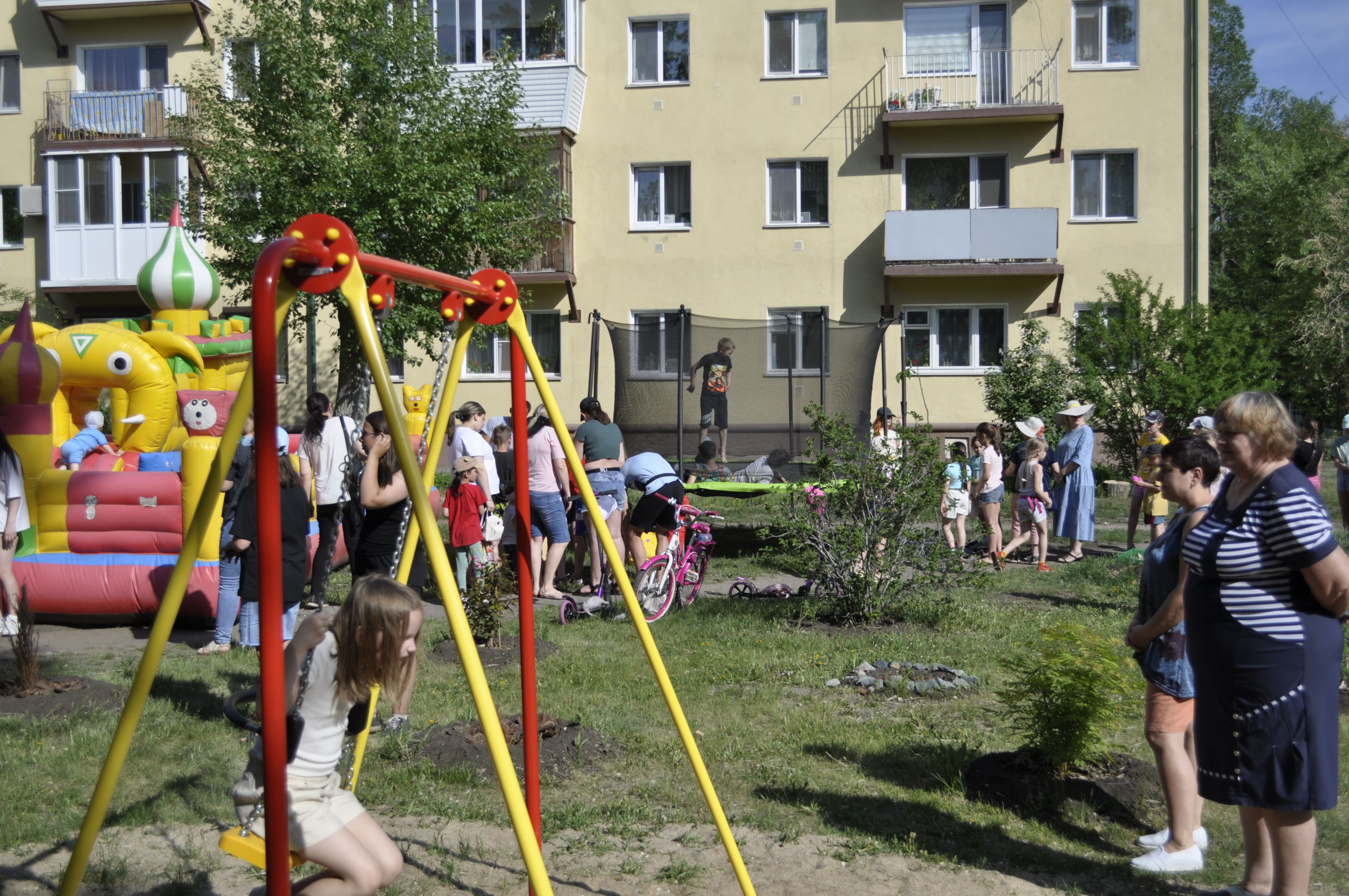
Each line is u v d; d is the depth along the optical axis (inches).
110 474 350.3
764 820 184.9
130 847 171.0
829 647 315.6
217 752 214.2
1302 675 134.6
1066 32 887.1
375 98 727.1
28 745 213.5
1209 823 188.9
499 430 430.3
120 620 346.0
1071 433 493.4
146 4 951.0
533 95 907.4
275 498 100.5
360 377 748.0
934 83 898.7
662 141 924.6
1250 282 1371.8
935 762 213.8
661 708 253.3
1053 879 164.9
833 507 354.0
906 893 159.6
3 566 322.3
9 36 995.9
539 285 932.6
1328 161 1312.7
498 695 259.6
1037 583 441.1
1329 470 1053.2
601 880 162.4
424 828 180.7
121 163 973.2
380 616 119.4
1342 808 195.2
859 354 581.9
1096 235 887.1
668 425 583.8
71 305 1005.2
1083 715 190.9
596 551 400.8
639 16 923.4
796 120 911.0
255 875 161.9
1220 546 139.0
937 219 868.0
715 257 922.1
